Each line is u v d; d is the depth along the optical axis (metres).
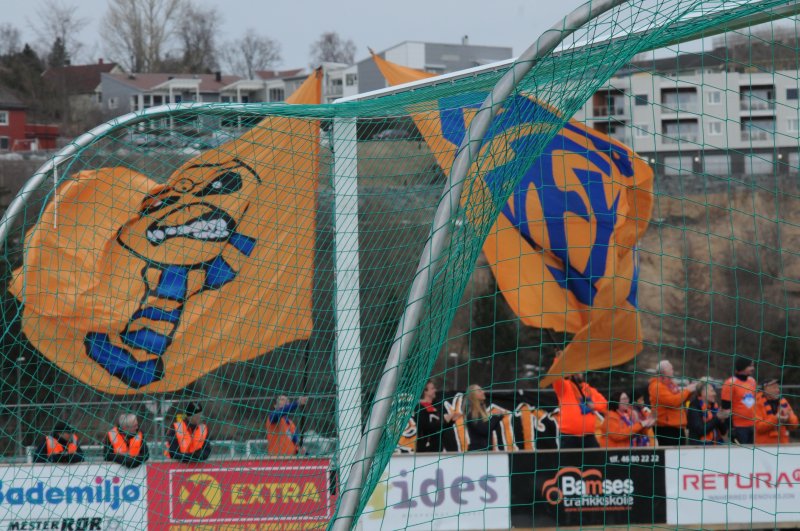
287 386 25.31
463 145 15.72
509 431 28.09
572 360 26.25
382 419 15.71
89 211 22.33
